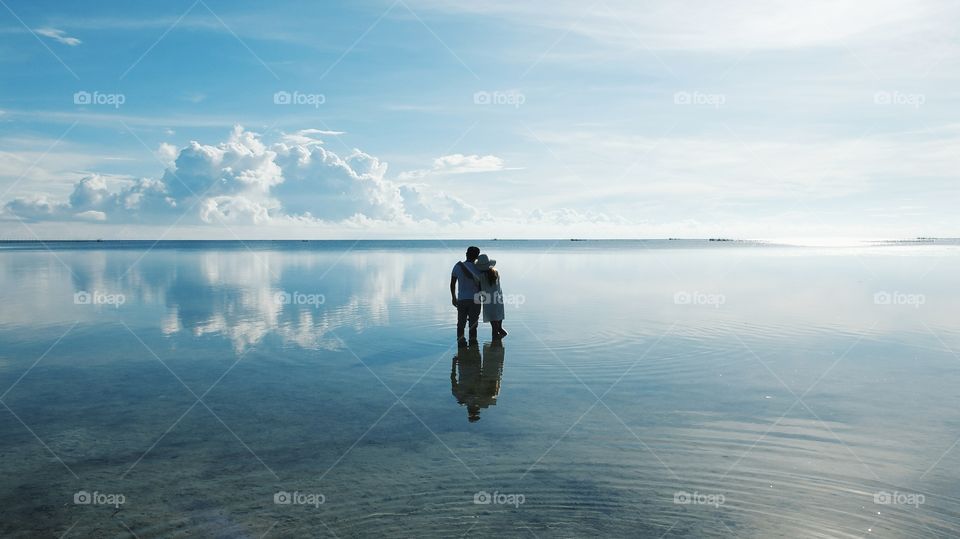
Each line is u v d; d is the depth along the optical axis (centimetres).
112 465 498
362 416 630
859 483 462
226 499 433
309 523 397
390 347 1005
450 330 1173
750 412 639
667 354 940
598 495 441
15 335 1116
